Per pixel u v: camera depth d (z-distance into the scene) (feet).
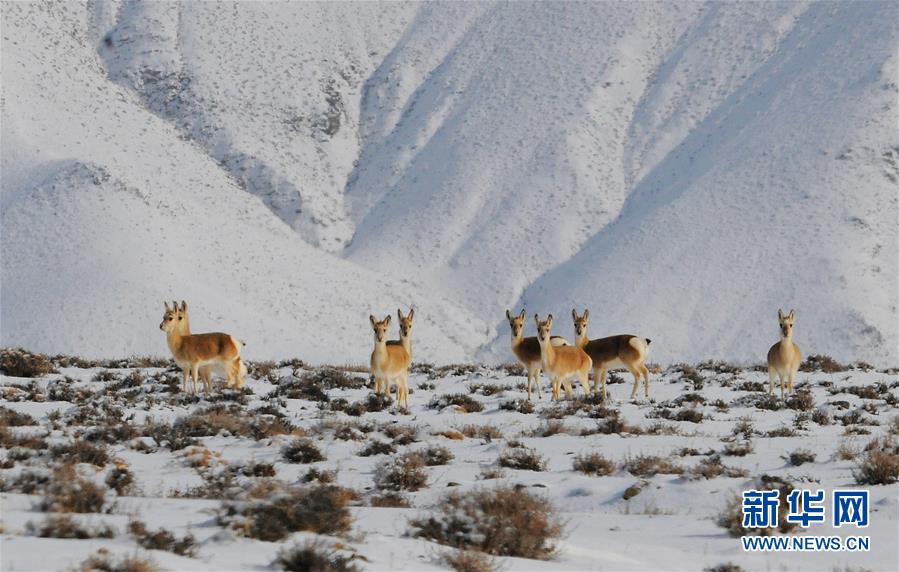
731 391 421.59
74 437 241.55
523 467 222.89
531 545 136.77
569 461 230.48
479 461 230.89
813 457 222.48
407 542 136.05
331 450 240.32
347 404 324.19
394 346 332.19
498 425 293.43
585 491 195.62
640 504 184.65
